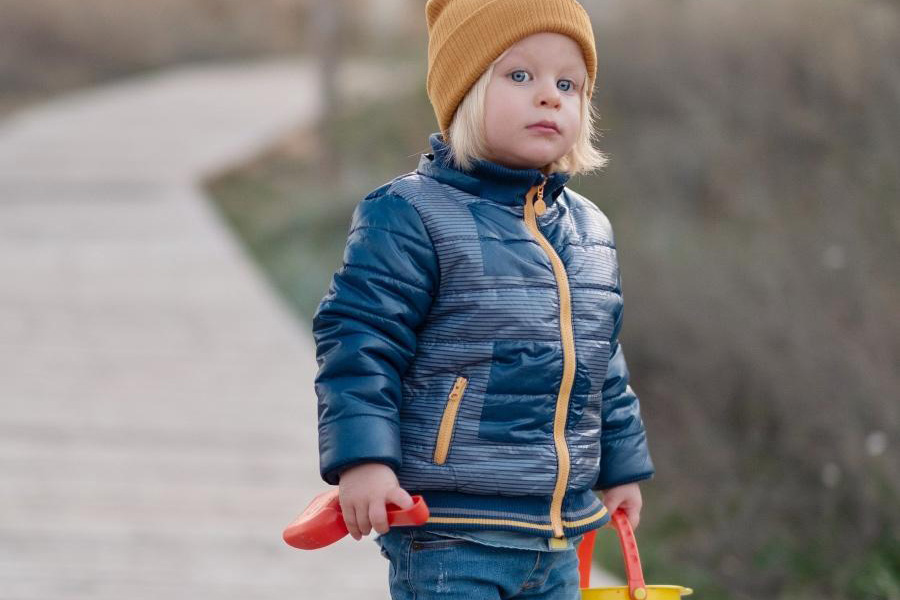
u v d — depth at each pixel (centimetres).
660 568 1005
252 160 3459
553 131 427
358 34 6312
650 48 2353
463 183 430
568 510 423
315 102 4469
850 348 1124
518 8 424
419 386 416
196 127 4097
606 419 467
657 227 1870
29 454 1017
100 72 6097
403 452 414
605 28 2489
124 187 2938
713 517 1081
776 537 1020
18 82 5675
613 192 2098
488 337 413
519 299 416
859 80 1845
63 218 2455
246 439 1073
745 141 1973
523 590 425
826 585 946
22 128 4191
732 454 1152
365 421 396
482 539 409
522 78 429
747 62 2103
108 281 1798
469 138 431
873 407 1067
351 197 2720
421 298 414
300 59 7231
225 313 1597
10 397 1202
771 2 2178
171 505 895
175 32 6850
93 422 1120
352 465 394
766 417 1175
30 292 1720
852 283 1219
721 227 1834
